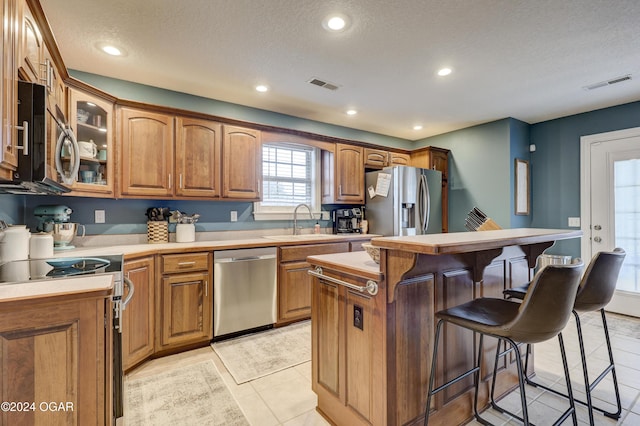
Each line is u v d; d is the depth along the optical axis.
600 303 1.64
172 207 3.08
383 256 1.36
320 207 4.18
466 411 1.71
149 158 2.68
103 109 2.46
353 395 1.54
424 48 2.34
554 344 2.73
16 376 0.96
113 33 2.12
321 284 1.77
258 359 2.44
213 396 1.96
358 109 3.71
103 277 1.28
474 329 1.31
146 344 2.34
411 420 1.46
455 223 4.61
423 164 4.57
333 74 2.78
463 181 4.52
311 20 2.00
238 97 3.30
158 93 3.03
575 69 2.68
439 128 4.53
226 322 2.74
